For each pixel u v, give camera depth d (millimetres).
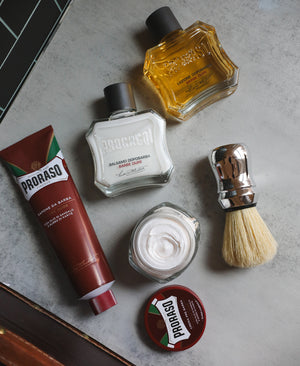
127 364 741
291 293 745
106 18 753
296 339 740
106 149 709
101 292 707
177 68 715
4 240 749
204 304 754
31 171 701
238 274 752
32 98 749
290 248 747
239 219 701
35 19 664
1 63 632
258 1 747
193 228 709
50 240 705
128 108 690
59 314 751
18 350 508
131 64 759
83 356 635
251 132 756
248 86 755
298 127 749
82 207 716
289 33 748
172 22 682
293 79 749
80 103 758
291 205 749
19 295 719
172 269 679
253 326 748
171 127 763
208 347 751
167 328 726
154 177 723
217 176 694
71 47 752
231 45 755
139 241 682
